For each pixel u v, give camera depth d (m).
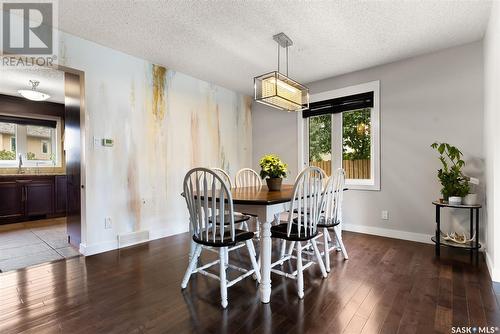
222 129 4.54
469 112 2.90
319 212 2.16
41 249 3.06
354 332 1.49
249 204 1.88
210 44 2.96
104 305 1.81
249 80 4.21
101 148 2.97
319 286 2.06
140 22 2.50
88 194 2.87
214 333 1.50
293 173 4.55
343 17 2.41
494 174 2.13
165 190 3.63
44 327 1.56
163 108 3.62
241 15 2.38
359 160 3.85
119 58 3.14
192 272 2.06
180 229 3.82
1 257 2.78
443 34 2.72
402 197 3.39
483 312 1.67
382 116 3.53
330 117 4.16
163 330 1.53
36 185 4.64
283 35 2.74
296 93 2.79
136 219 3.30
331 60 3.38
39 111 5.05
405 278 2.19
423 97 3.21
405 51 3.12
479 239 2.82
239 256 2.81
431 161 3.16
